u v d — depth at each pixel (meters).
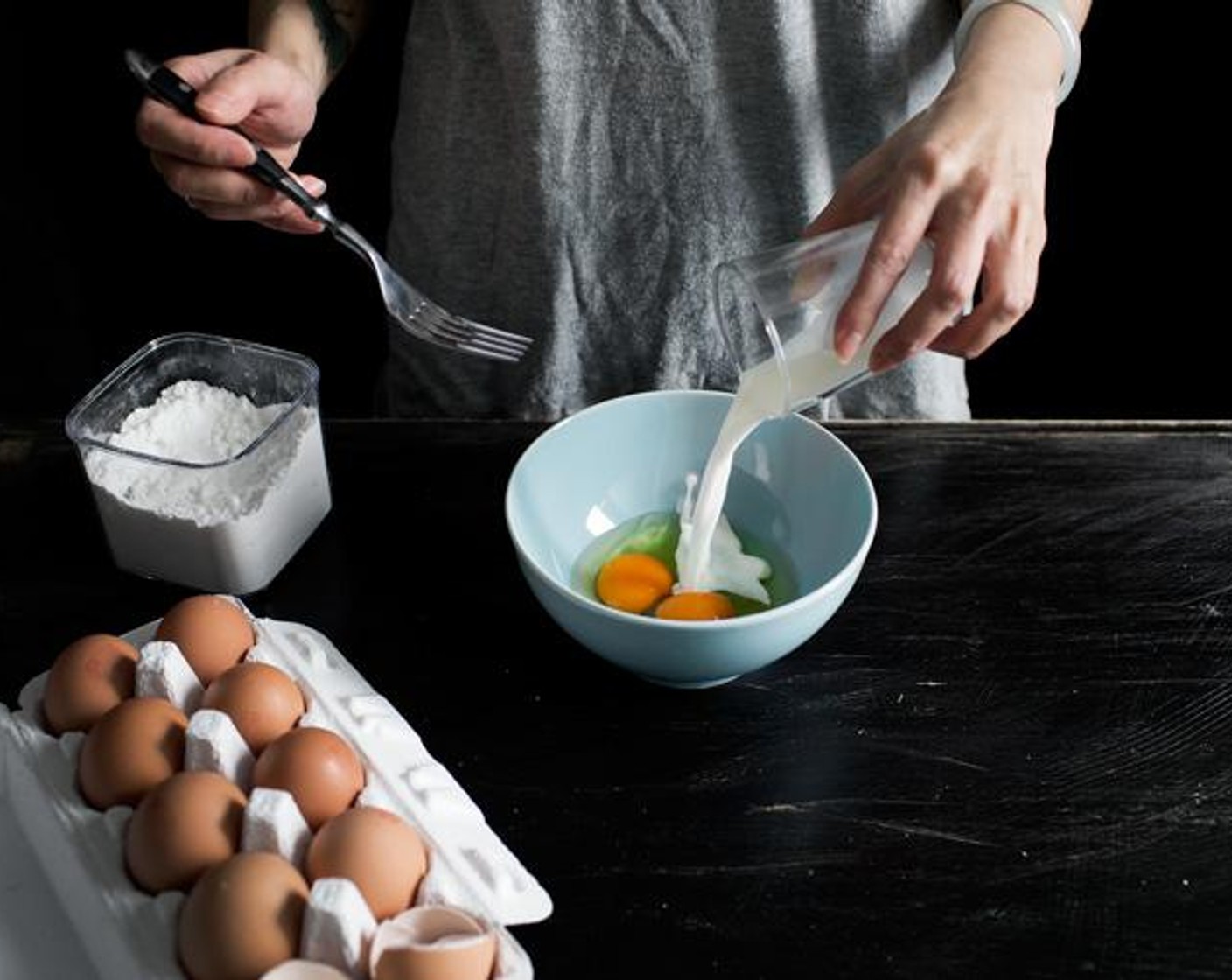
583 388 1.54
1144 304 2.21
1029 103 1.07
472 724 1.07
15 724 1.02
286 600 1.18
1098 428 1.34
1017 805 1.00
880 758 1.04
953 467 1.30
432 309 1.28
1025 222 1.03
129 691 1.02
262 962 0.83
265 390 1.26
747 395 1.11
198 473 1.17
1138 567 1.19
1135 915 0.93
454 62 1.37
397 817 0.91
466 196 1.44
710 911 0.94
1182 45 1.95
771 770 1.03
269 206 1.19
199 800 0.90
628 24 1.29
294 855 0.90
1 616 1.17
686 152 1.36
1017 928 0.92
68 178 2.05
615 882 0.96
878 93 1.36
